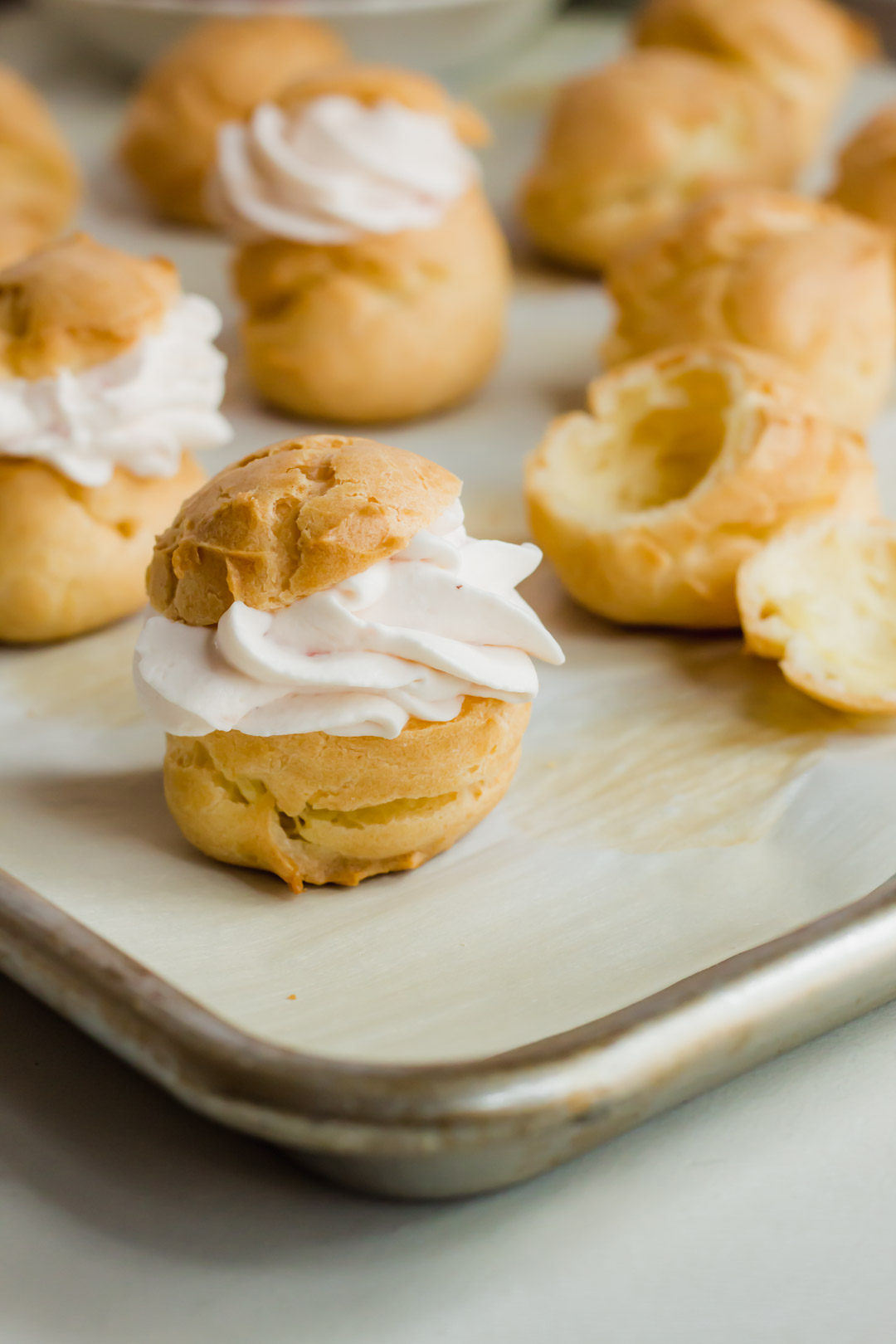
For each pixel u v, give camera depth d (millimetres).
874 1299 422
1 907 444
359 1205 435
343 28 781
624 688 531
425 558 469
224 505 468
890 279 608
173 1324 421
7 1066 455
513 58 894
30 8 979
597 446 563
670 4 763
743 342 586
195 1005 426
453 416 627
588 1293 423
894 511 577
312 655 464
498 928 470
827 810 494
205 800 476
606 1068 419
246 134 627
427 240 612
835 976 437
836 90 772
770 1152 440
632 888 479
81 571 535
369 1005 451
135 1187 437
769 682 531
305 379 609
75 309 530
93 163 768
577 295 691
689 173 694
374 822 475
